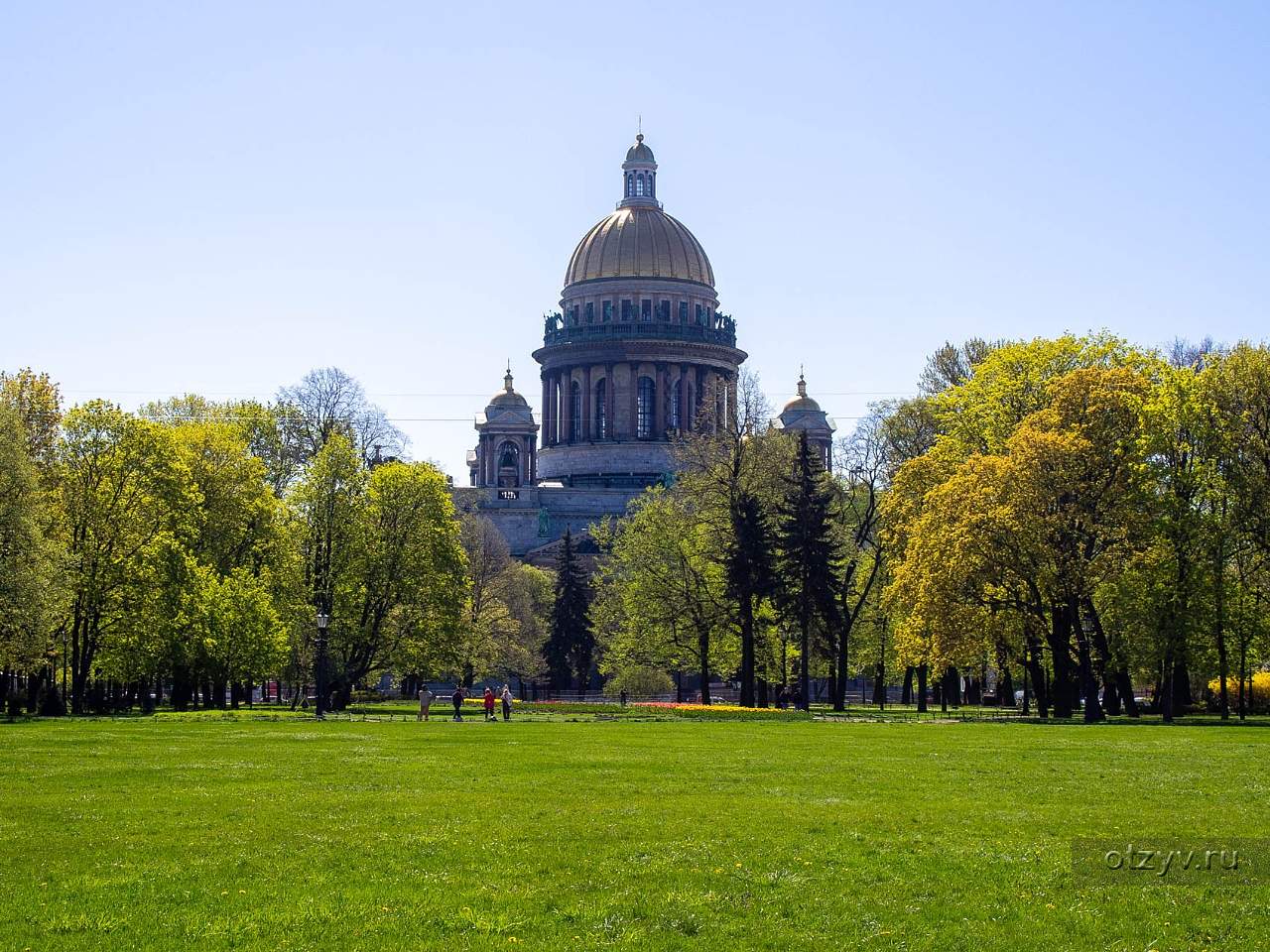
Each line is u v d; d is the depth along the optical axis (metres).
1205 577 85.62
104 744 61.12
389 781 46.69
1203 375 88.31
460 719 90.31
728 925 27.23
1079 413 89.50
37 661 86.62
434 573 109.44
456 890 29.70
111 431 96.06
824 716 97.31
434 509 110.81
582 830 36.56
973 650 89.75
